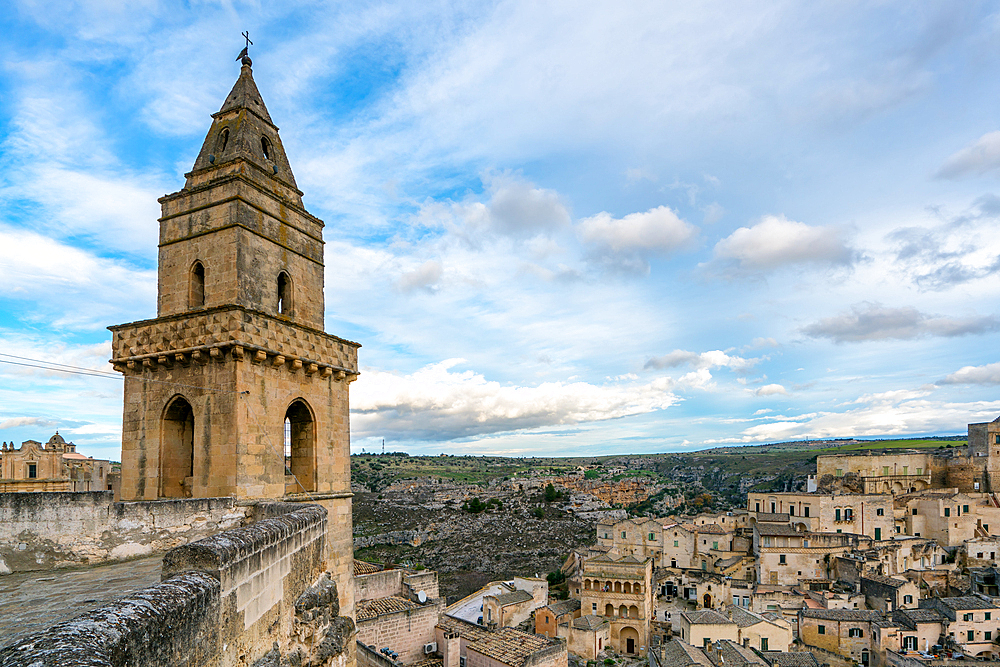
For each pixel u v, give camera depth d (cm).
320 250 3369
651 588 10519
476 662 6044
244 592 1143
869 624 8594
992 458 13638
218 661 988
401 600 6738
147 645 734
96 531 1891
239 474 2478
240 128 3034
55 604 1355
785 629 8375
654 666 7825
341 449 3188
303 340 2909
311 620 1614
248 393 2564
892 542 11481
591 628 9206
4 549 1719
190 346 2602
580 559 12962
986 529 12056
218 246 2780
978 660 8188
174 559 1027
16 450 6994
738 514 14300
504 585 10256
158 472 2692
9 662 548
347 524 3152
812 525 12269
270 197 2977
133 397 2800
